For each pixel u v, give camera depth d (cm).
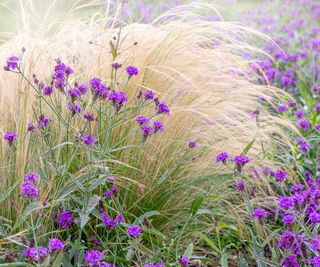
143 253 283
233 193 361
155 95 349
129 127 327
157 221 327
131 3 625
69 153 306
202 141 353
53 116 323
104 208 280
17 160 288
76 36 389
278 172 301
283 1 901
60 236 290
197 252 336
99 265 227
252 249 304
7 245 280
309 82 600
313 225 315
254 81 521
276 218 351
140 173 324
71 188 276
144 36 376
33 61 334
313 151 420
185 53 372
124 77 349
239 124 362
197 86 360
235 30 408
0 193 289
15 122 314
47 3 497
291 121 427
